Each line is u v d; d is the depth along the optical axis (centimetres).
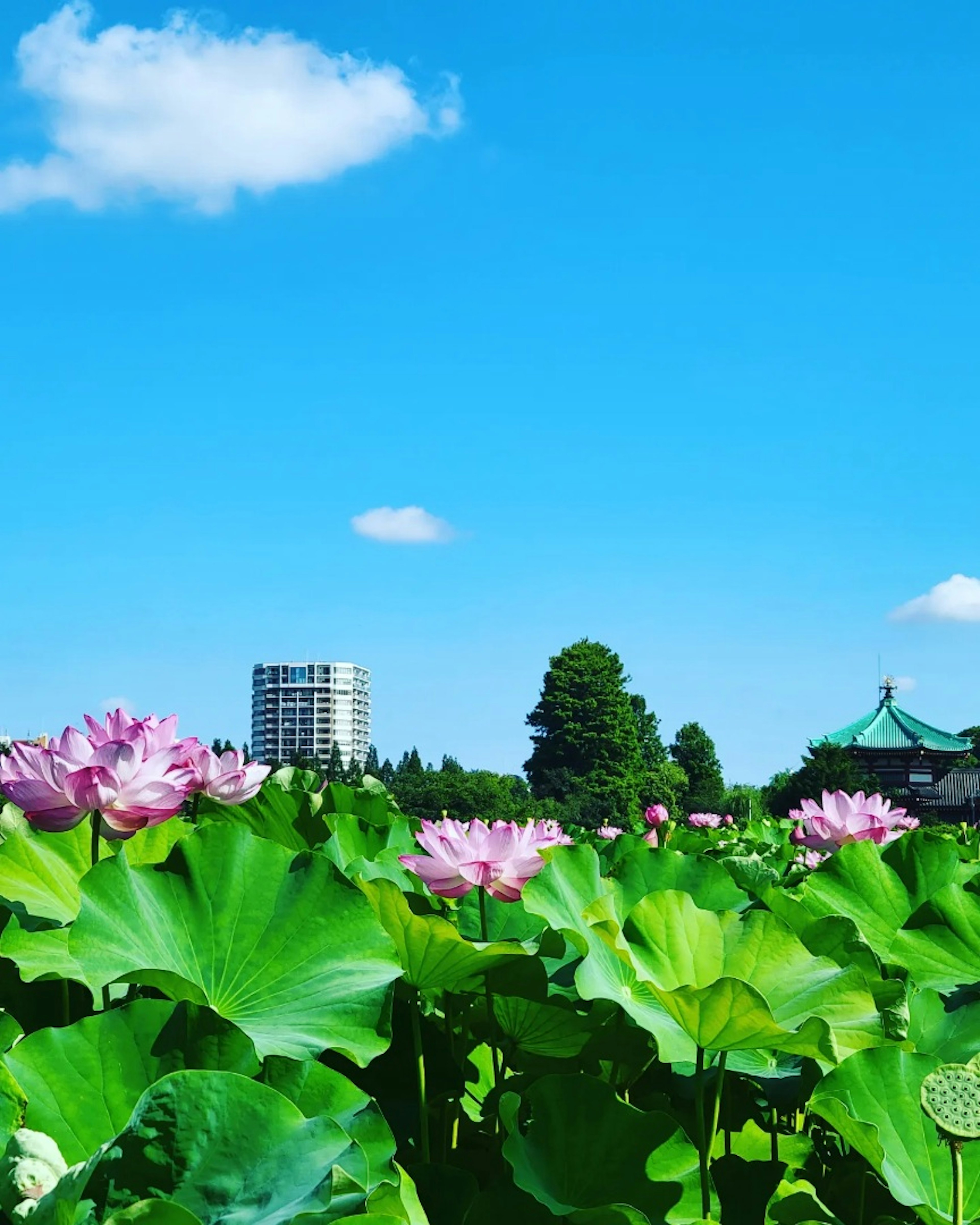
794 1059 266
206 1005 207
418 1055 244
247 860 245
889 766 8900
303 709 18775
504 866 282
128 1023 175
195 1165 139
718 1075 236
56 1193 128
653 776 9162
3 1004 257
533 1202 192
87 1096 168
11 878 296
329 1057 260
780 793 7825
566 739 8800
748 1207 223
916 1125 213
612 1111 207
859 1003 235
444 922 227
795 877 481
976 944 315
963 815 8744
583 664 8962
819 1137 269
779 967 248
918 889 364
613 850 466
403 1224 132
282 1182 139
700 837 739
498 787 5756
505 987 242
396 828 466
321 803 530
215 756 357
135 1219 120
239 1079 147
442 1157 251
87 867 318
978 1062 177
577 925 276
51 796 267
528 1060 280
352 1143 147
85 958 216
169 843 336
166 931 233
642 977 217
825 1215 200
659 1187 200
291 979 230
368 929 237
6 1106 156
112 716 288
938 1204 202
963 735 12031
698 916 255
